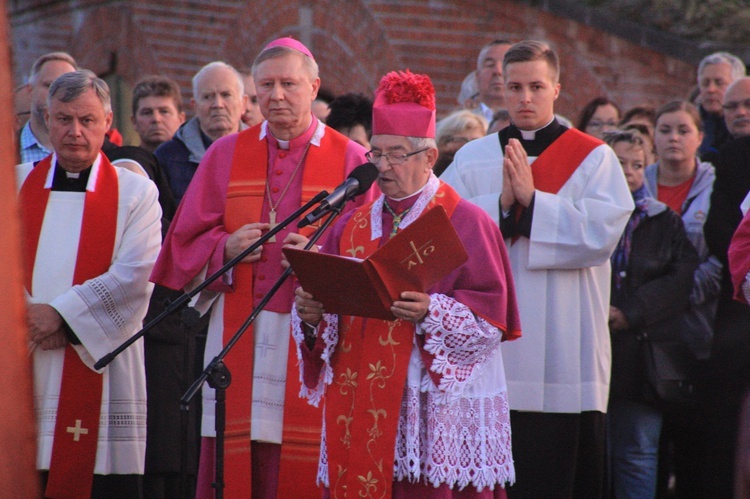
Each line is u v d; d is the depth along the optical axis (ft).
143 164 47.26
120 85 92.73
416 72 83.66
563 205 41.57
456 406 32.50
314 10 86.43
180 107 57.57
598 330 42.34
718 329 44.78
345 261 30.30
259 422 38.65
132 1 91.45
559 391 41.47
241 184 40.34
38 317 38.99
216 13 89.56
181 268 39.40
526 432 41.57
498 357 33.88
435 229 30.45
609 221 41.37
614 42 78.23
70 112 40.22
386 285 30.96
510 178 41.83
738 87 52.65
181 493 32.89
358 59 84.99
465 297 32.55
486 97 57.72
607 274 43.01
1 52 17.51
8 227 17.46
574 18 79.05
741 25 77.05
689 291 47.14
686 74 76.89
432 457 32.04
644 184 48.47
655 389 46.62
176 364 46.16
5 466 17.25
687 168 52.49
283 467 38.45
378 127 33.71
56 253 40.45
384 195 34.68
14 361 17.39
